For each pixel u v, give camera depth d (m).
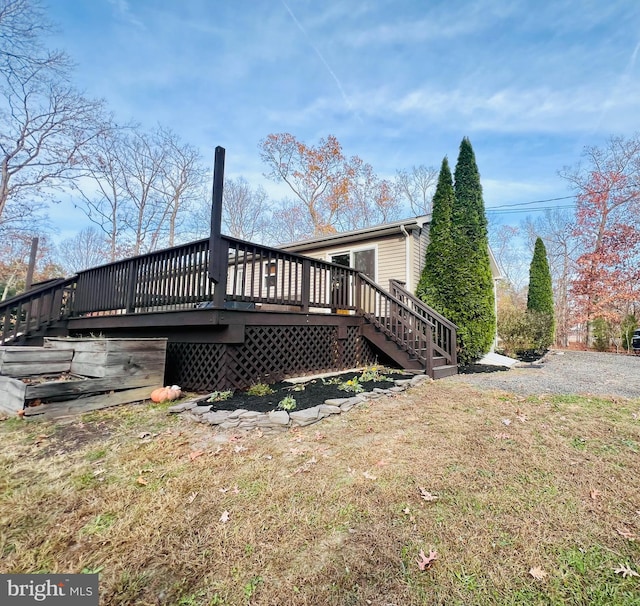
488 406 3.84
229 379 4.51
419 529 1.73
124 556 1.56
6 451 2.72
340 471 2.34
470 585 1.39
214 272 4.18
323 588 1.38
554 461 2.46
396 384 4.79
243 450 2.71
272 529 1.73
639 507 1.90
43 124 14.38
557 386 4.87
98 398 3.91
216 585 1.40
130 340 4.24
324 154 21.17
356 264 9.51
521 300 24.66
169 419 3.56
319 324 5.77
